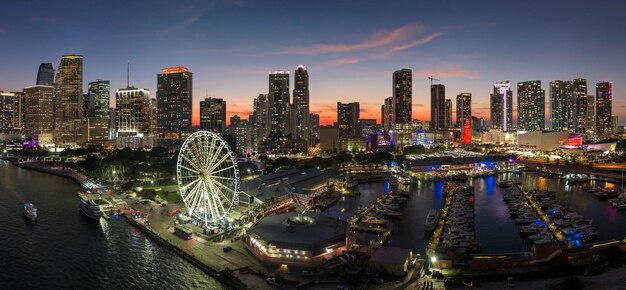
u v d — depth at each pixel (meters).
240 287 157.75
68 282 168.50
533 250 178.88
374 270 163.38
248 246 196.62
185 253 192.12
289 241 177.88
